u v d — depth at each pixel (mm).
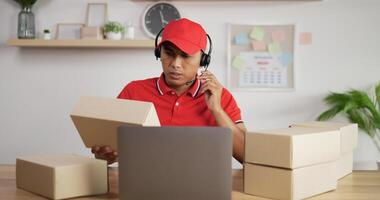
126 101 1195
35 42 2889
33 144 3113
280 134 1100
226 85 3055
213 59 3043
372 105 2812
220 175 974
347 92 2986
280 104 3072
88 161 1187
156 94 1848
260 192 1149
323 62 3055
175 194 984
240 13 3033
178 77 1636
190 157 975
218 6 3029
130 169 989
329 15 3039
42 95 3096
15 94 3098
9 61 3082
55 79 3084
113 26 2902
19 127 3111
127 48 3061
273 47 3043
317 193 1164
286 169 1098
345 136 1380
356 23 3041
